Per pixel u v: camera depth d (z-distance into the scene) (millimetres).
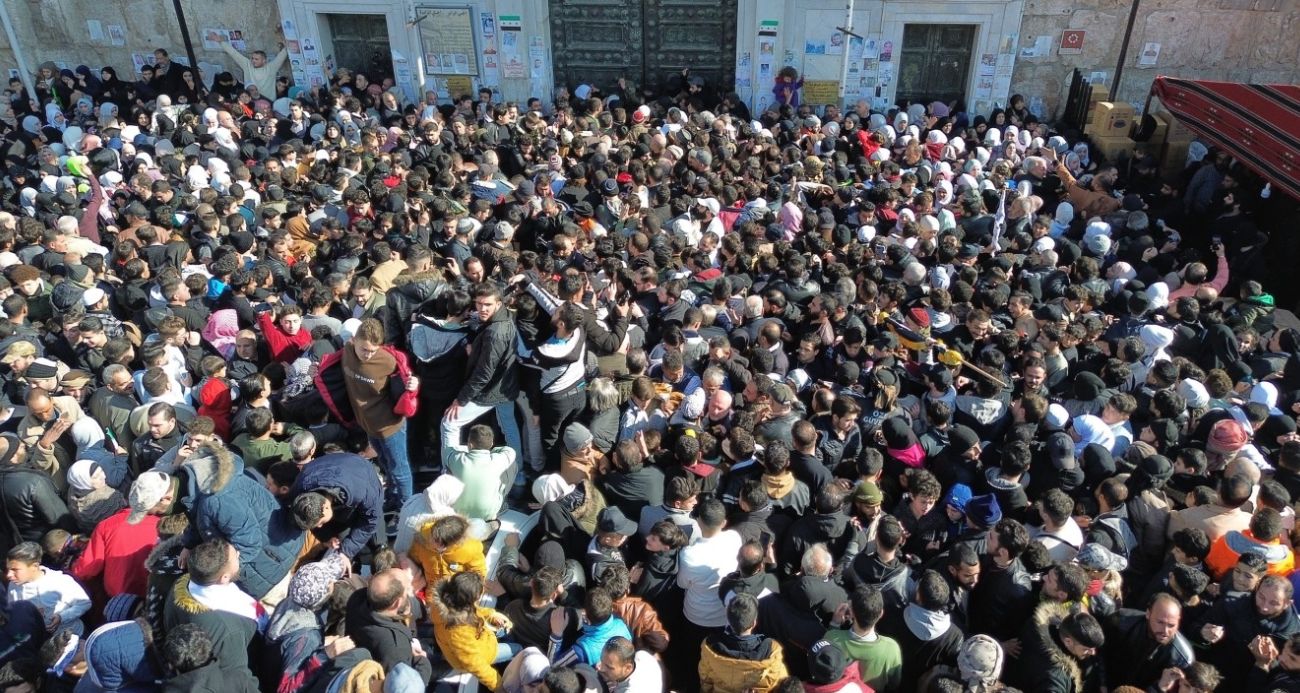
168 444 6039
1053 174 12836
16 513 5816
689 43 17219
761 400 6465
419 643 4785
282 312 7180
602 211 10633
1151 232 11500
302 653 4426
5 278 8117
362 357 5910
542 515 5645
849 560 5383
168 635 4191
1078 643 4539
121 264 9016
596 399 6516
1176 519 5672
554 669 4223
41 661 4539
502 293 6875
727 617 4734
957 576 5008
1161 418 6555
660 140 12336
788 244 9172
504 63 17250
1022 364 7238
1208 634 4824
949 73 16594
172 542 4883
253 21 17609
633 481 5793
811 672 4520
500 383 6402
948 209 11242
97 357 7215
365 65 17906
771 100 16812
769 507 5566
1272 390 7457
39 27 17906
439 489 5363
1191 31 15430
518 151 13195
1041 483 6059
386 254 8039
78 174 12281
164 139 13609
